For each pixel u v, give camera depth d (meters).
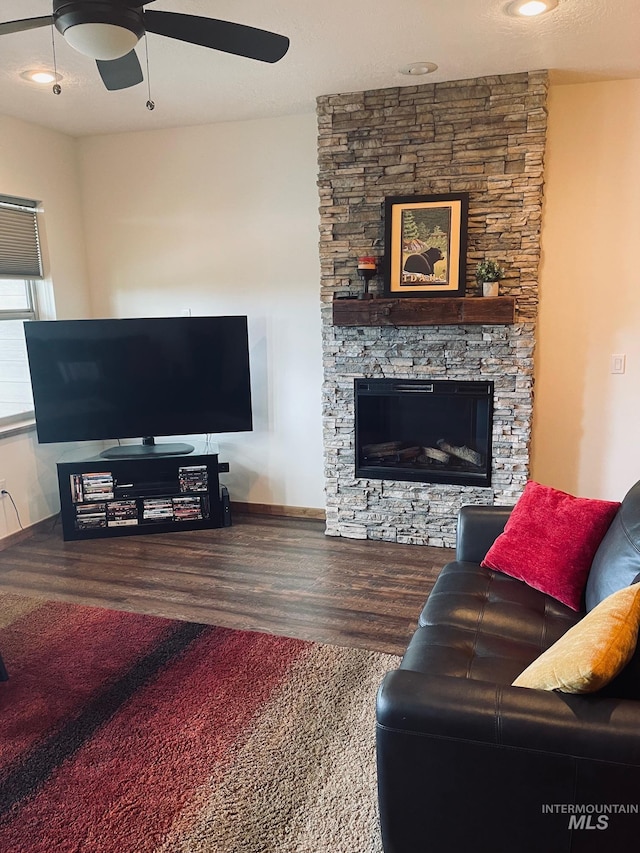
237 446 4.79
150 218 4.70
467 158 3.63
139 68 2.38
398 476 4.09
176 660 2.83
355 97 3.74
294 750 2.25
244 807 2.00
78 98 3.73
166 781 2.12
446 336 3.84
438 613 2.26
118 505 4.36
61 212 4.65
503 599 2.34
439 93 3.60
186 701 2.54
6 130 4.13
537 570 2.42
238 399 4.43
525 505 2.63
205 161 4.48
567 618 2.24
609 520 2.44
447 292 3.74
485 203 3.65
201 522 4.48
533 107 3.46
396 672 1.65
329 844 1.86
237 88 3.61
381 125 3.73
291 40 2.89
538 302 3.85
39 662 2.84
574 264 3.83
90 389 4.30
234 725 2.39
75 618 3.24
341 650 2.88
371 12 2.61
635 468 3.94
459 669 1.89
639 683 1.53
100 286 4.94
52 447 4.67
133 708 2.50
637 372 3.84
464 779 1.54
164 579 3.69
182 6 2.54
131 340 4.27
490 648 2.02
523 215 3.60
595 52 3.11
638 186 3.67
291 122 4.24
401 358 3.95
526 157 3.54
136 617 3.24
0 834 1.92
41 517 4.59
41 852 1.86
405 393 3.99
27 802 2.04
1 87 3.49
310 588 3.53
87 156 4.75
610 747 1.42
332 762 2.19
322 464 4.62
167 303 4.79
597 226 3.77
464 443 4.08
